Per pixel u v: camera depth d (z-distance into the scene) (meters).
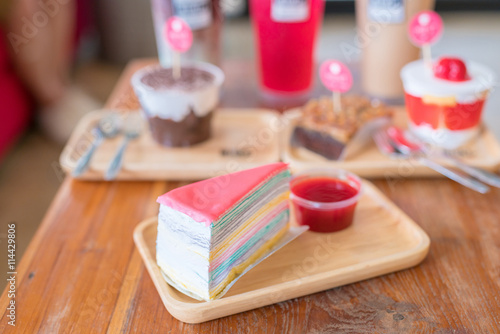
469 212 0.65
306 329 0.53
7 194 1.18
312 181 0.65
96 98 1.60
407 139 0.73
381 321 0.53
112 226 0.64
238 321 0.54
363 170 0.70
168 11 0.82
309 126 0.73
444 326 0.53
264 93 0.90
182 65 0.80
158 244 0.56
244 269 0.57
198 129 0.74
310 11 0.83
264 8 0.83
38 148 1.38
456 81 0.70
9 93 1.27
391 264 0.57
